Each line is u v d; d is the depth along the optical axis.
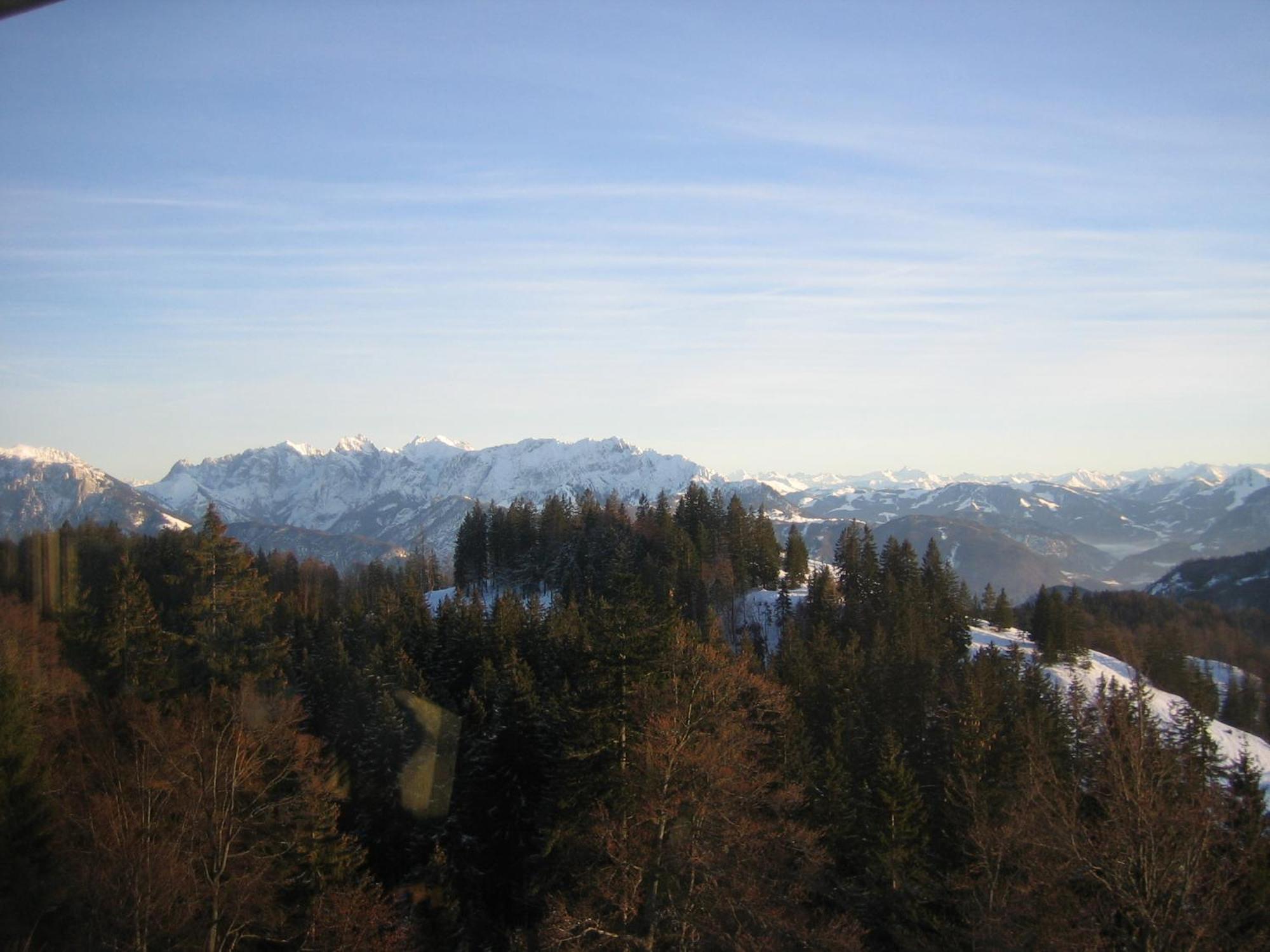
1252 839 23.05
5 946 24.56
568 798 31.81
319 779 31.70
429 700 42.62
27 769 28.77
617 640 33.12
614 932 25.19
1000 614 108.81
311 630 62.16
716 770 26.06
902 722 47.03
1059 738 40.00
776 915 24.20
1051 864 23.66
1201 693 80.25
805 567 110.38
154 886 24.47
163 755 27.84
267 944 29.28
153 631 43.25
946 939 28.69
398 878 36.06
